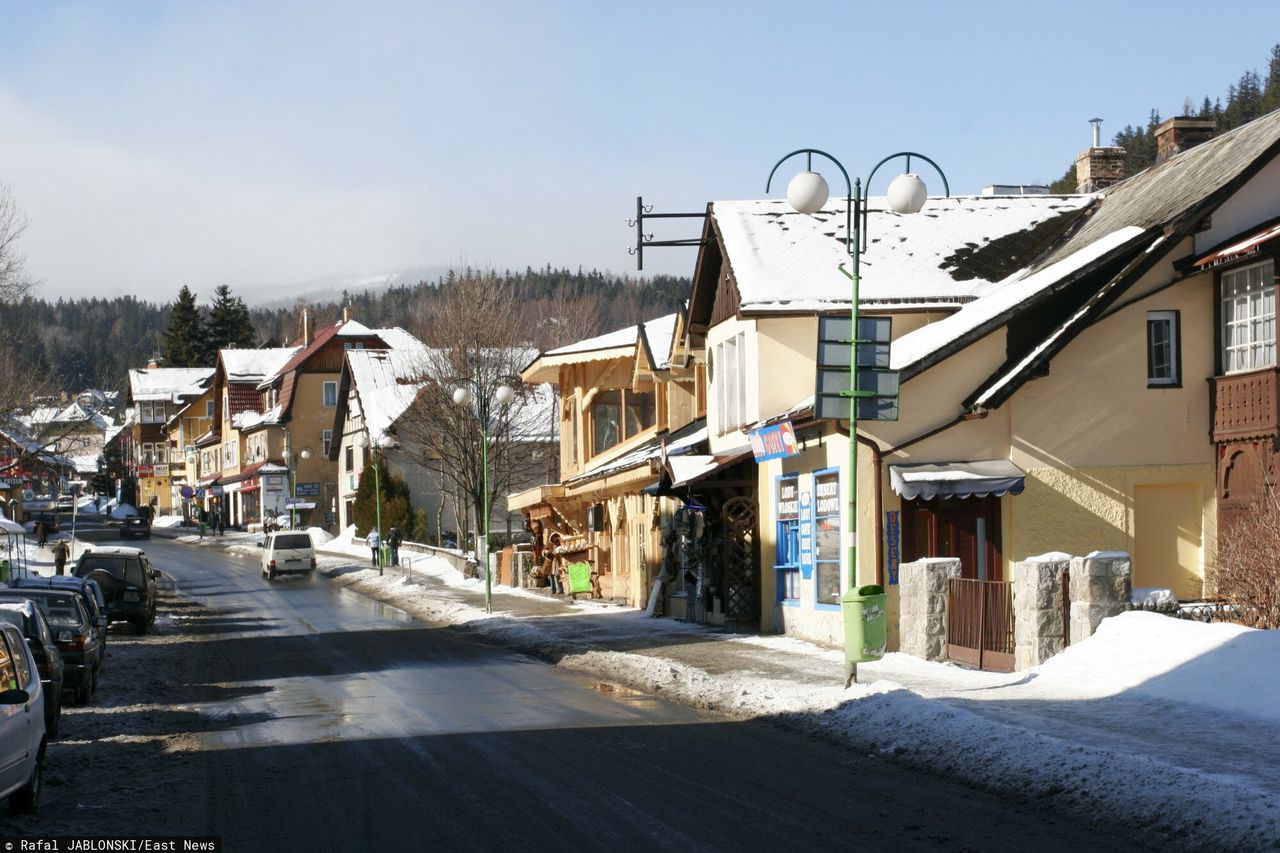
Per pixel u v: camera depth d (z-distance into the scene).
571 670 23.23
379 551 61.59
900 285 26.67
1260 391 21.78
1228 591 19.05
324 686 21.47
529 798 11.53
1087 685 16.14
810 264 27.31
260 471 97.31
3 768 10.38
